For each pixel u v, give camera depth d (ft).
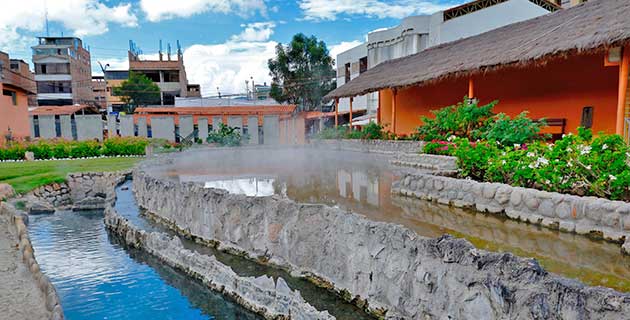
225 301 16.76
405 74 46.39
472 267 10.68
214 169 37.37
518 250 13.01
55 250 24.11
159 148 67.51
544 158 17.28
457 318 10.91
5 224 27.55
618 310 8.09
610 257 12.25
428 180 20.95
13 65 126.72
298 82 120.88
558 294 8.95
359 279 14.38
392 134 48.55
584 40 24.36
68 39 146.30
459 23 65.41
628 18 23.18
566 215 15.03
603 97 31.45
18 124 75.46
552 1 59.62
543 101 36.50
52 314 13.76
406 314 12.53
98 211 35.60
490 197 17.78
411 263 12.46
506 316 9.78
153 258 21.72
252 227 19.30
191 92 165.37
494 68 31.58
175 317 16.07
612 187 14.96
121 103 136.56
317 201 21.03
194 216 23.02
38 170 48.62
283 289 15.07
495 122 30.01
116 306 16.93
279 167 37.09
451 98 47.60
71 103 138.21
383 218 17.12
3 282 17.33
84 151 64.23
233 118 80.89
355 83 58.44
